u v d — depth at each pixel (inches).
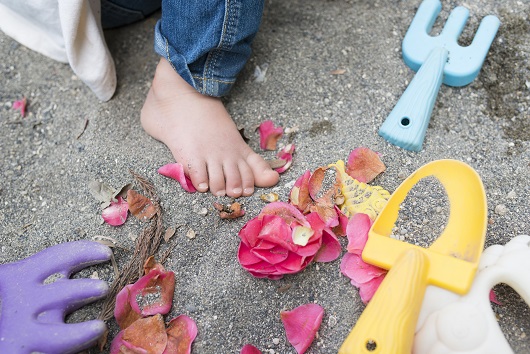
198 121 20.2
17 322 17.0
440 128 20.8
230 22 19.1
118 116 21.8
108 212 19.8
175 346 17.7
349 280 18.3
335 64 22.1
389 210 18.5
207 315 18.2
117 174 20.6
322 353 17.6
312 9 23.3
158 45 20.1
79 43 20.4
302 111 21.3
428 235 18.5
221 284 18.6
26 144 21.7
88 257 18.5
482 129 20.8
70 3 18.9
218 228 19.4
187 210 19.7
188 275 18.8
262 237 17.7
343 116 21.1
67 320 18.1
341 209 19.1
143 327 17.7
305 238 17.9
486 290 16.6
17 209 20.5
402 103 20.6
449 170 18.5
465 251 17.6
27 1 20.0
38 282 17.9
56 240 19.8
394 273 16.6
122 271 18.8
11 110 22.4
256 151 20.9
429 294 16.8
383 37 22.4
